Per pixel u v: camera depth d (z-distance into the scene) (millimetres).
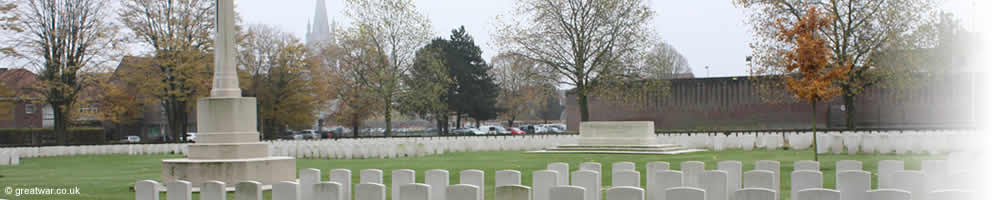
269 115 53906
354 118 58375
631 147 28766
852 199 8406
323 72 57719
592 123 30297
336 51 56125
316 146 28797
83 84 40844
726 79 50469
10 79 40625
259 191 9133
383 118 55344
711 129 48094
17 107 60594
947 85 41250
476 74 70188
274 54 54438
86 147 34875
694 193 7652
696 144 31562
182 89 42594
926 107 43781
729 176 11484
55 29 39719
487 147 32781
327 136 66312
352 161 25250
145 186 9273
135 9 40562
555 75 43219
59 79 39625
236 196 9281
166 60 40969
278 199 9375
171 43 40625
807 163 12117
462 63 68562
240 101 14531
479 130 68375
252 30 54125
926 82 37406
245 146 14352
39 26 39438
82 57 40750
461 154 29359
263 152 14664
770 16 35062
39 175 20016
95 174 20312
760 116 49250
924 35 34406
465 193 8305
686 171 11977
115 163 26828
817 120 48031
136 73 41438
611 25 41906
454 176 17906
